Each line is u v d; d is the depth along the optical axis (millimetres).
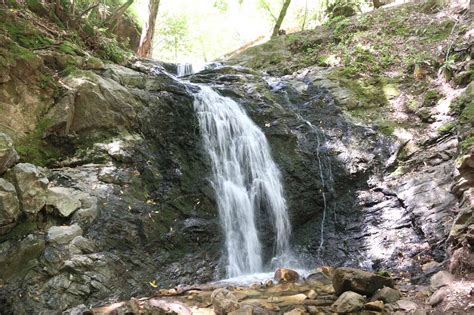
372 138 6992
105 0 11086
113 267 4578
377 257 5488
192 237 5422
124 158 5664
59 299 4062
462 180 5293
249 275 5461
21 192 4457
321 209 6473
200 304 4250
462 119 6211
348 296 3988
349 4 12422
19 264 4180
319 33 10898
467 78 7168
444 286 4219
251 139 6883
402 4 10641
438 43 8688
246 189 6402
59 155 5469
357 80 8430
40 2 6844
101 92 5980
